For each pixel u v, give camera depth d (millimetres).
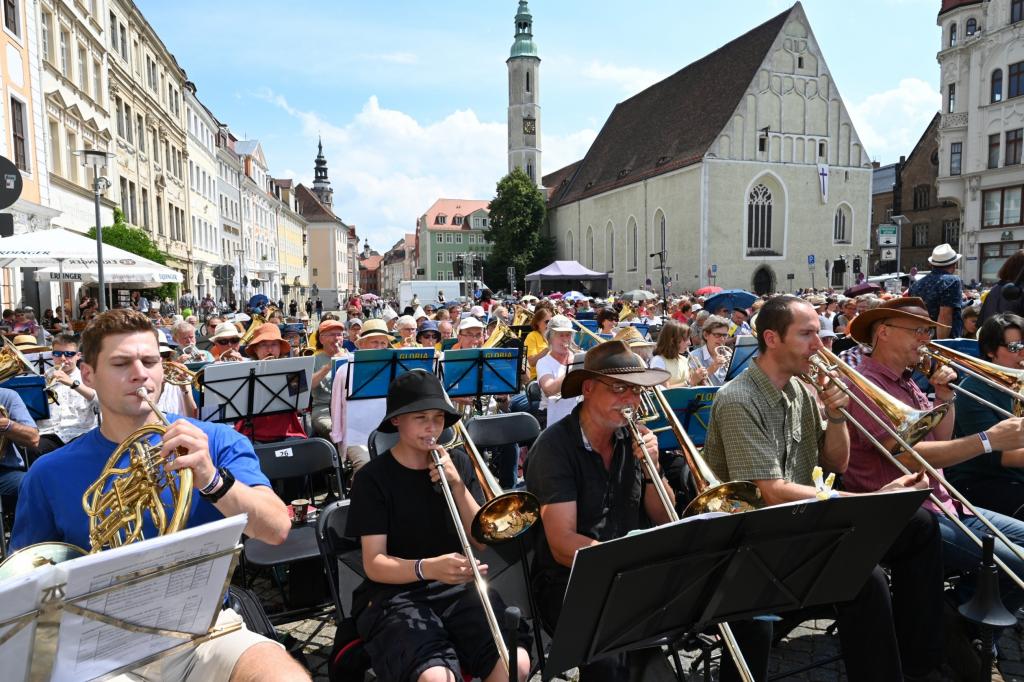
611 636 2369
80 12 22688
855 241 48438
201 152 42656
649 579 2291
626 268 55094
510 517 2674
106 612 1821
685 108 52156
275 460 4562
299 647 4074
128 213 27750
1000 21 34156
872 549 2662
